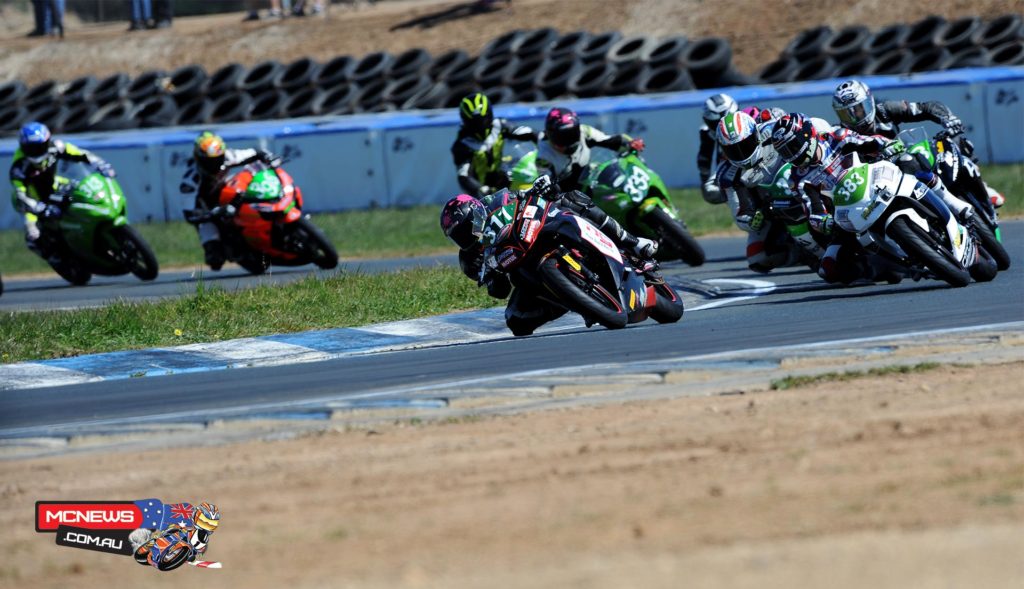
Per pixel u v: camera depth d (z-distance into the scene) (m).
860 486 15.91
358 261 59.66
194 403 25.94
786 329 29.09
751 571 12.84
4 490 19.08
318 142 83.44
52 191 54.03
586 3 127.25
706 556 13.48
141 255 54.00
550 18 126.00
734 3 119.94
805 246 37.84
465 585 13.06
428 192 82.62
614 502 15.97
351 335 34.22
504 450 19.28
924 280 35.59
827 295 34.84
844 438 18.36
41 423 25.08
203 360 31.84
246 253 51.91
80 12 154.88
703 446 18.58
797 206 37.25
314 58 129.75
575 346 29.30
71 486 19.09
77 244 54.19
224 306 38.62
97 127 106.06
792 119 34.09
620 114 80.81
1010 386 20.98
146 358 32.62
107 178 54.44
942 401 20.27
